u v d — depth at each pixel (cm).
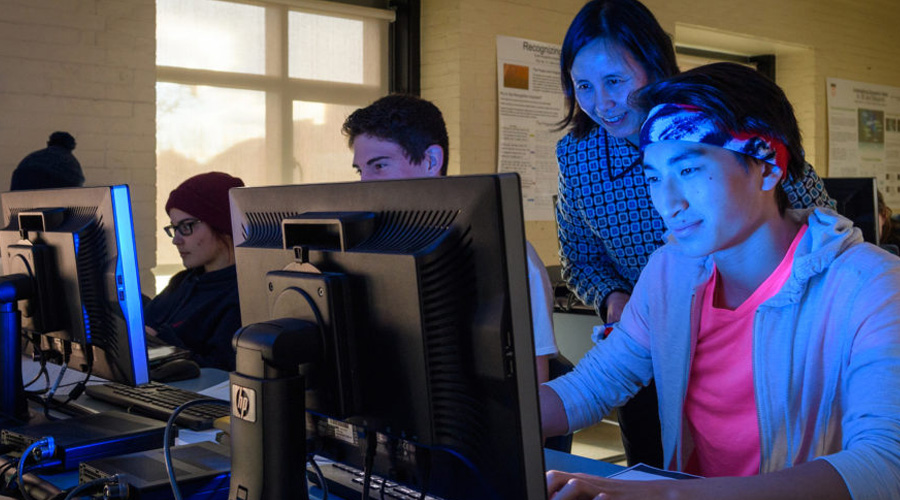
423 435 93
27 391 187
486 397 88
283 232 108
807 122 866
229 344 251
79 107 473
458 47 602
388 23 621
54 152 336
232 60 552
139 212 495
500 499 90
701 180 111
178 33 529
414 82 621
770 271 121
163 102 525
